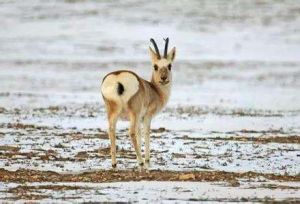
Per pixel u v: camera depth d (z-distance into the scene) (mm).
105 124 89812
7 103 122812
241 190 46125
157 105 59062
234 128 88250
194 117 101812
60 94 146750
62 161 58906
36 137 74312
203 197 43438
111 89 55156
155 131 82812
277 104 129500
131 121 55406
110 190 45438
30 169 54219
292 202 42062
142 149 67312
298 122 97000
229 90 162500
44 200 41812
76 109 112562
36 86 168000
